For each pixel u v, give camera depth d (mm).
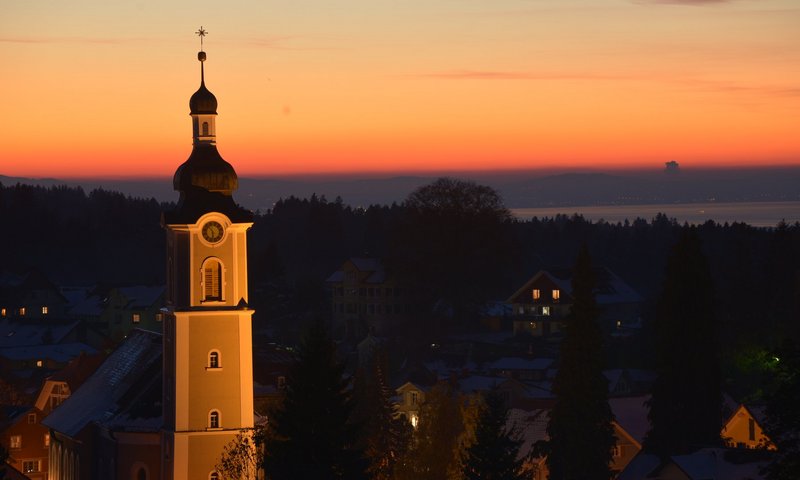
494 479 197875
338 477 170375
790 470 122062
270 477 171750
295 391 172000
